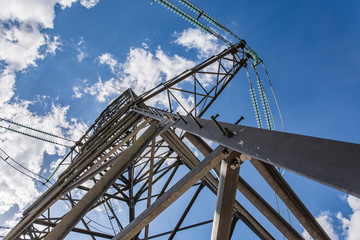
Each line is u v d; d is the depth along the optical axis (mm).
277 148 2008
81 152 13352
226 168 2891
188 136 4441
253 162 2848
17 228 6066
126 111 11578
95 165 7246
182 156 6559
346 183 1314
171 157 8516
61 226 4039
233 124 2943
